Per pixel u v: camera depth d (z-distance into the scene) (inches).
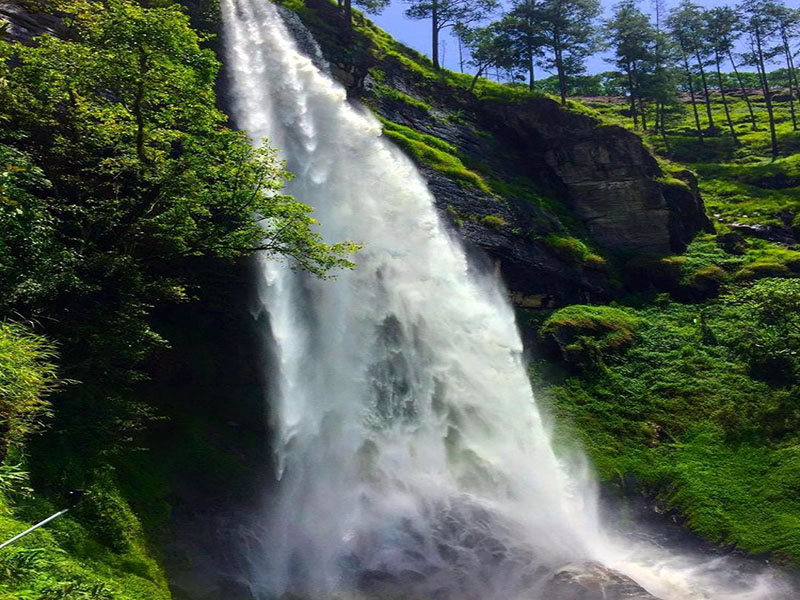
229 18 1242.0
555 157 1357.0
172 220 601.9
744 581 678.5
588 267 1171.9
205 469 658.2
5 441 394.0
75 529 421.7
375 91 1322.6
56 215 625.6
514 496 784.3
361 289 919.7
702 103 2827.3
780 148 2087.8
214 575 561.6
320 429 786.2
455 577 629.9
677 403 922.1
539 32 1753.2
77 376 532.1
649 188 1309.1
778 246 1336.1
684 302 1167.6
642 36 2110.0
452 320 967.6
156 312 776.3
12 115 602.2
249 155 643.5
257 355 805.9
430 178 1123.9
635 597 581.9
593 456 850.1
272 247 641.0
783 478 768.3
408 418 847.7
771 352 949.2
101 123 655.1
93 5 685.9
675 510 775.7
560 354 995.9
